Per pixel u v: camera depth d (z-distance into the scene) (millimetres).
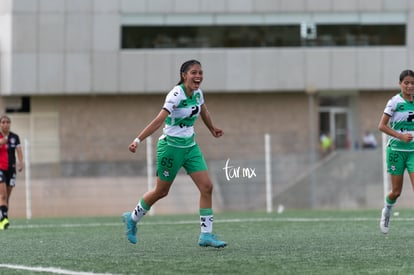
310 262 20812
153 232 33125
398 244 25844
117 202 67438
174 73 98875
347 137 102875
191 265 20344
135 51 98500
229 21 99438
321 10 99938
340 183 68562
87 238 30375
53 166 66688
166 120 23734
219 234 31344
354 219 41094
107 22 98188
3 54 98250
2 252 25078
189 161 24062
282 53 99438
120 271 19406
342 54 99938
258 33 99812
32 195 66000
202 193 24312
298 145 68938
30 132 100188
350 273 18656
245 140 68500
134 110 101062
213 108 101500
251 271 19078
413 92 26469
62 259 22406
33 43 97812
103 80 98250
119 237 30547
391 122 27172
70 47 98000
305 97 102000
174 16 99125
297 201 68188
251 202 67562
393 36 100625
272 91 100500
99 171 67562
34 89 97812
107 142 68000
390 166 27703
